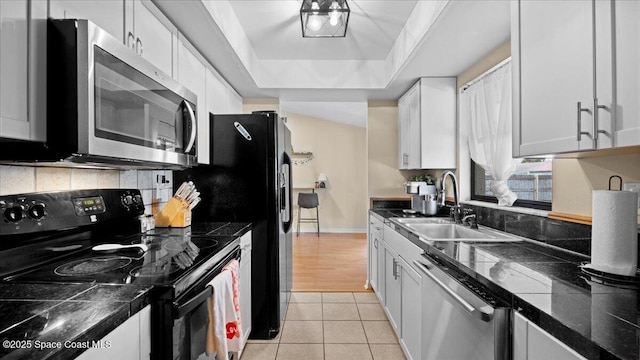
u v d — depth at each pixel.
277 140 2.59
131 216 1.86
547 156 1.39
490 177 2.79
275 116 2.56
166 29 1.87
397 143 3.99
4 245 1.14
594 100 1.03
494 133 2.46
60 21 1.04
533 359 0.90
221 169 2.56
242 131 2.56
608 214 1.15
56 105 1.04
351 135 7.54
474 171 3.03
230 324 1.55
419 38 2.35
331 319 2.87
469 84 2.88
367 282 3.67
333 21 2.22
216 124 2.57
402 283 2.27
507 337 1.01
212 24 2.14
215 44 2.44
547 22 1.24
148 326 1.01
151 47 1.69
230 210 2.55
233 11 2.53
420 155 3.20
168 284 1.04
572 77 1.12
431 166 3.17
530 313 0.91
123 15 1.43
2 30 0.86
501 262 1.36
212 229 2.16
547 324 0.84
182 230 2.11
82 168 1.61
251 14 2.58
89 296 0.94
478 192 2.97
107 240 1.70
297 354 2.31
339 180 7.53
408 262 2.11
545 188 2.05
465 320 1.25
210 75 2.63
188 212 2.27
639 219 1.25
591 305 0.90
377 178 3.98
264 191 2.54
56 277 1.12
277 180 2.57
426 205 3.01
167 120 1.62
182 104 1.78
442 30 2.20
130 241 1.75
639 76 0.90
